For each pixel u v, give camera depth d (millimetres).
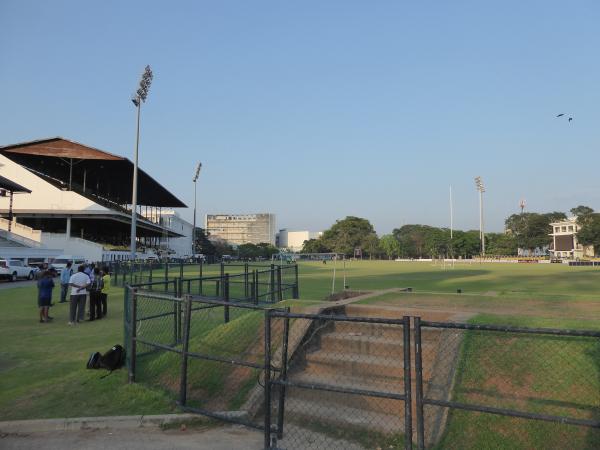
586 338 5883
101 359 7801
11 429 5617
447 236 129125
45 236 53344
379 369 6516
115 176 71375
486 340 6211
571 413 4895
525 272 43375
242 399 6266
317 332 7543
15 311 16156
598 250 108062
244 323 8281
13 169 58844
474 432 4977
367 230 150750
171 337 9453
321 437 5395
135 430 5680
